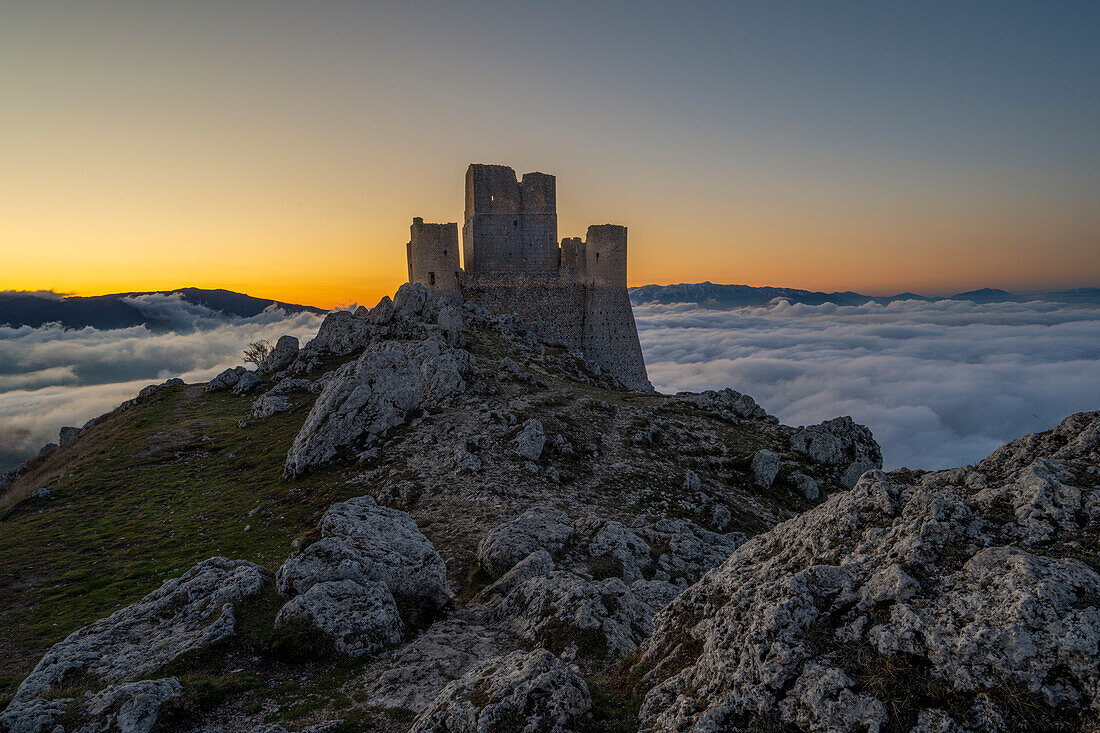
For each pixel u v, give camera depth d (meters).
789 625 10.33
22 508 39.06
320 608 17.45
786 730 9.34
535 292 98.38
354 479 39.53
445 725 11.48
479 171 95.88
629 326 100.38
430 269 92.12
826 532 12.76
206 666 15.61
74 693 14.16
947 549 10.47
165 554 30.42
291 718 13.59
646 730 10.80
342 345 75.75
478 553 27.28
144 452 49.28
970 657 8.66
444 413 51.41
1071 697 7.91
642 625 18.11
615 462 48.34
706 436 60.50
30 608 24.67
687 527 35.69
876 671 9.19
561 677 11.85
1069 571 8.98
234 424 56.50
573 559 26.47
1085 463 11.51
